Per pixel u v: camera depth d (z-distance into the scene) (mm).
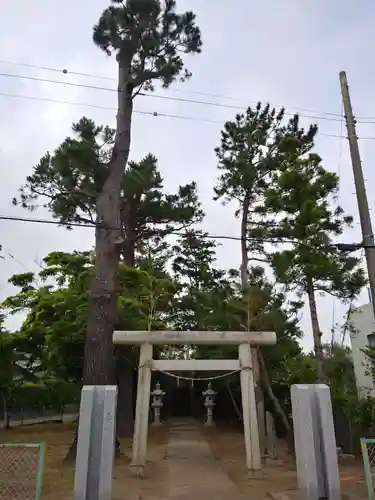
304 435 6949
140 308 18250
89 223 17266
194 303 24344
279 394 18094
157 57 14633
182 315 27469
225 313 17219
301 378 16781
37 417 27328
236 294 17656
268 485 9406
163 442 18312
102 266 13086
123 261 21797
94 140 14367
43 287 22922
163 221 23734
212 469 11570
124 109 14656
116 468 11211
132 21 14008
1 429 22500
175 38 14500
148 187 21812
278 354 17422
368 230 10156
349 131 11297
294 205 14883
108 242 13242
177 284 26672
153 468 11672
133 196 21906
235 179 18641
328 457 6801
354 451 13812
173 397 32844
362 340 19844
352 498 7840
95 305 12781
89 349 12453
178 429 23844
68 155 13523
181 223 24172
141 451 10461
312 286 15086
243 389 10859
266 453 13258
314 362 17984
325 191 15281
